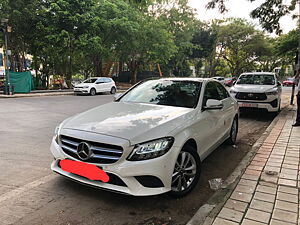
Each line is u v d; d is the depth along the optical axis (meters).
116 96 4.79
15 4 17.69
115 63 37.06
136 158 2.76
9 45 19.86
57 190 3.40
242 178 3.66
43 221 2.71
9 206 2.99
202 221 2.65
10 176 3.82
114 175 2.80
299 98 7.01
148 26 26.27
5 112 9.88
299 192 3.23
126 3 25.48
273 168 4.04
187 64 44.22
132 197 3.25
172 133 3.01
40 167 4.18
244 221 2.60
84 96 18.41
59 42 20.17
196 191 3.49
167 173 2.90
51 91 20.70
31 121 8.13
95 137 2.88
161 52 27.91
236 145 5.80
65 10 19.94
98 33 23.03
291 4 8.70
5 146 5.34
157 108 3.76
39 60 23.42
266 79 9.82
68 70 23.91
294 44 22.58
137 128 2.96
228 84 29.72
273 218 2.65
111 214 2.87
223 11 8.34
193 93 4.16
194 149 3.42
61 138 3.23
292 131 6.54
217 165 4.54
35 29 19.75
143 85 4.83
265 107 8.80
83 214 2.86
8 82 16.98
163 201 3.19
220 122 4.55
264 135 6.30
